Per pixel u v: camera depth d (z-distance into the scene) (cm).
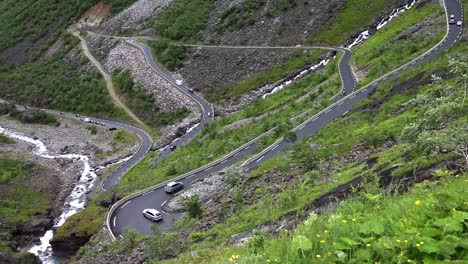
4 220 7588
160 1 16438
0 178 9231
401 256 768
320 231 945
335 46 11681
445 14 9281
